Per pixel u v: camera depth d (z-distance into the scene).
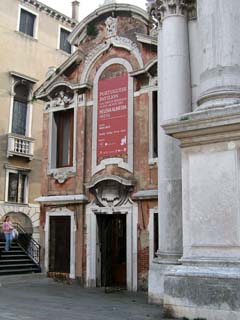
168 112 10.16
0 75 24.61
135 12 15.64
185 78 10.23
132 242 14.59
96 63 16.64
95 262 15.50
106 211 15.39
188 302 7.49
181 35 10.39
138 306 10.19
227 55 8.35
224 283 7.15
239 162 7.56
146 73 15.00
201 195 7.84
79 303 10.76
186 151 8.12
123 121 15.54
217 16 8.55
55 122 17.73
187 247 7.93
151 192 14.20
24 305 10.16
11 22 25.58
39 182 25.98
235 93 8.16
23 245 20.33
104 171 15.74
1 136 24.30
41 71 26.91
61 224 16.80
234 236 7.40
